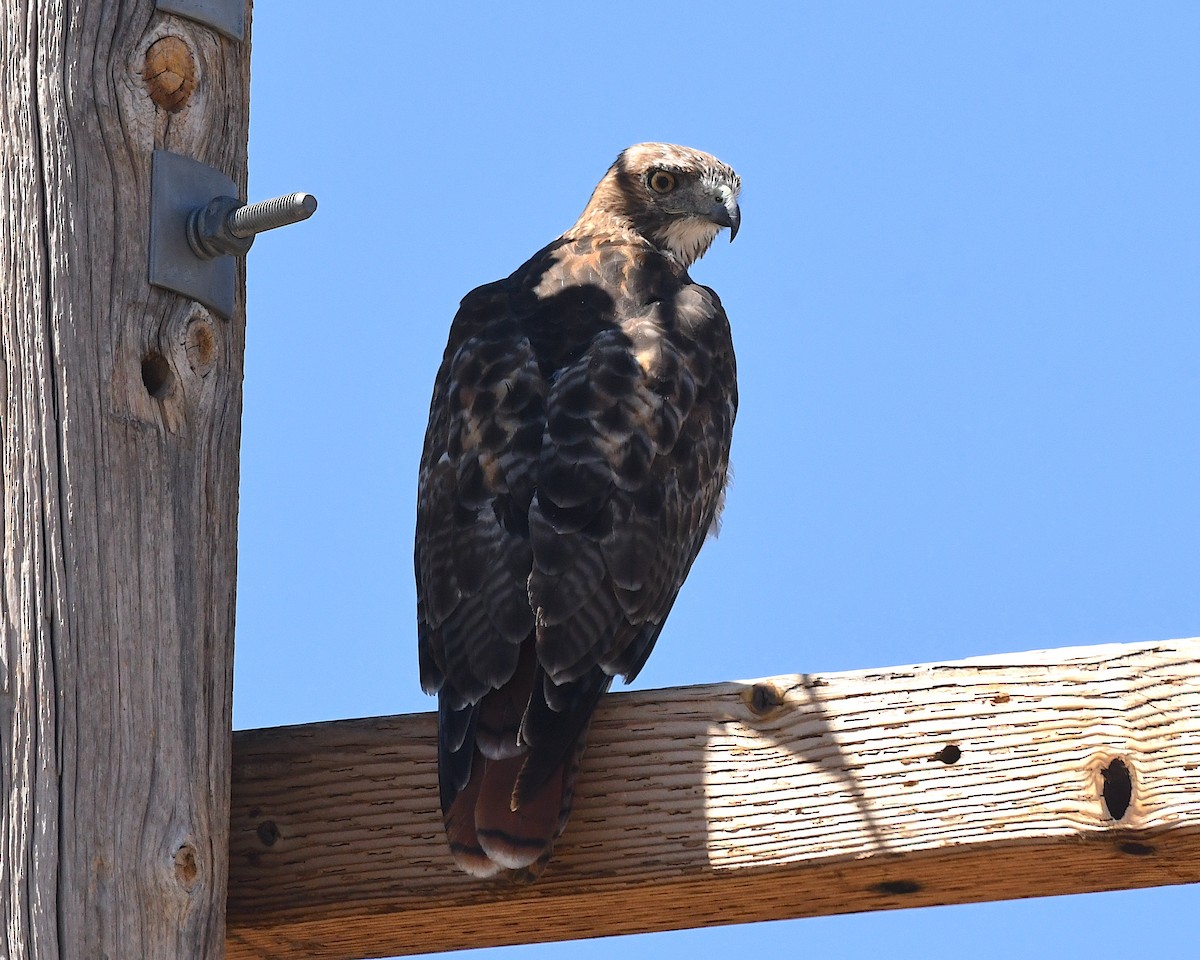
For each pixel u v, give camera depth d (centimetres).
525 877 704
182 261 750
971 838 666
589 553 862
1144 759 657
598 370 950
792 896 717
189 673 715
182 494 732
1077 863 675
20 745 669
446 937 772
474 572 853
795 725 698
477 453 907
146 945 673
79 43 749
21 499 698
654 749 713
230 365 770
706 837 696
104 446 711
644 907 733
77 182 733
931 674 687
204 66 780
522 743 741
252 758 749
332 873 730
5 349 714
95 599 693
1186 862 669
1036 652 679
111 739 683
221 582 741
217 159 780
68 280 720
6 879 655
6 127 740
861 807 682
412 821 730
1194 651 660
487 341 987
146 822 685
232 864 739
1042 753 668
